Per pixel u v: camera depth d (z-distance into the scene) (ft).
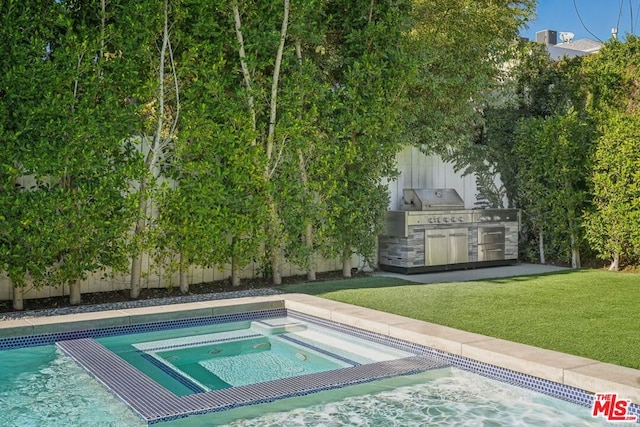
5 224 20.92
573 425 12.60
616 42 36.11
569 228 35.63
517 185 39.78
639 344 16.24
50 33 22.07
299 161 28.68
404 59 30.01
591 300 23.15
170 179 26.50
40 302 23.82
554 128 35.40
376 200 31.35
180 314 21.09
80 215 22.25
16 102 21.36
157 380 16.49
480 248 35.78
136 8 23.47
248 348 19.58
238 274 28.09
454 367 16.11
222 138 25.57
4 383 15.75
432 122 36.32
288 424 12.91
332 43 31.58
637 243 32.24
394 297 23.89
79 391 15.16
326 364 17.84
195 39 25.94
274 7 27.17
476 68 37.17
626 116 32.86
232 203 26.08
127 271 24.44
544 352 15.03
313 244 29.91
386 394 14.70
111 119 22.99
